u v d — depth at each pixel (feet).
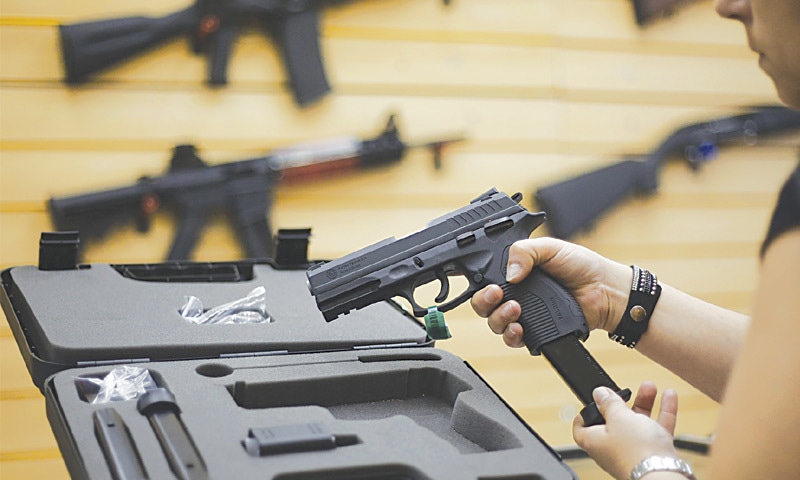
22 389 7.33
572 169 8.94
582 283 3.89
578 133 8.95
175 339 3.63
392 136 8.02
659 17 9.10
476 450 3.14
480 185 8.62
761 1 2.46
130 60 7.31
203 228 7.45
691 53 9.29
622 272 3.92
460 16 8.39
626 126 9.10
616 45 9.00
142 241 7.35
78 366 3.43
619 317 3.90
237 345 3.65
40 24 7.11
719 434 2.38
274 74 7.77
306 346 3.73
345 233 8.14
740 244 9.66
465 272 3.68
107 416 2.90
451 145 8.46
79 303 4.00
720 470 2.34
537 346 3.52
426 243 3.66
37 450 7.39
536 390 8.86
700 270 9.54
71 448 2.80
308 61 7.72
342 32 8.02
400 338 3.87
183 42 7.45
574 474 2.74
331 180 8.01
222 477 2.60
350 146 7.86
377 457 2.77
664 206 9.34
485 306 3.62
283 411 3.07
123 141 7.41
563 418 8.94
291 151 7.68
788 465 2.22
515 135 8.70
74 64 7.09
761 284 2.34
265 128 7.79
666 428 3.23
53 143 7.25
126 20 7.18
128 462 2.69
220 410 3.05
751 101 9.56
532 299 3.59
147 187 7.14
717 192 9.53
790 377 2.21
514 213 3.76
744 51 9.48
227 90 7.64
